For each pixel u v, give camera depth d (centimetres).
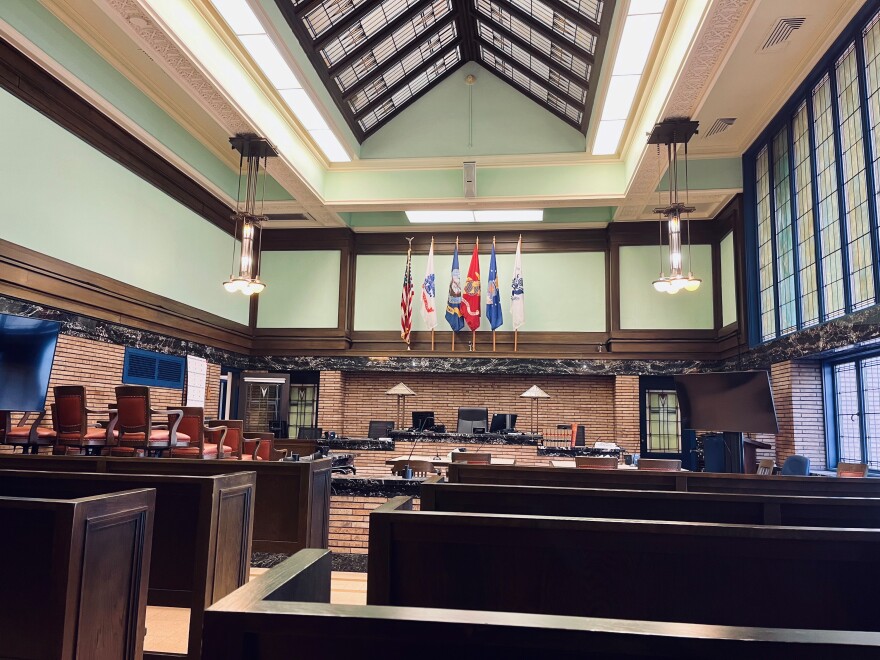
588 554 236
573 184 1187
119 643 291
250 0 750
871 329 703
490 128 1226
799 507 342
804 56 797
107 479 376
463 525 239
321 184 1217
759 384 795
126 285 924
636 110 1005
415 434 1101
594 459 700
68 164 813
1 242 695
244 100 899
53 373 788
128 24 699
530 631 106
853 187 756
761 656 101
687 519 349
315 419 1380
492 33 1120
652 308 1308
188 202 1113
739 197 1128
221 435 764
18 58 723
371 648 116
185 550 389
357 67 1055
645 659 107
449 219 1352
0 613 261
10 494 381
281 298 1395
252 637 117
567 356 1324
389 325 1390
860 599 226
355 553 627
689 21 752
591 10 868
